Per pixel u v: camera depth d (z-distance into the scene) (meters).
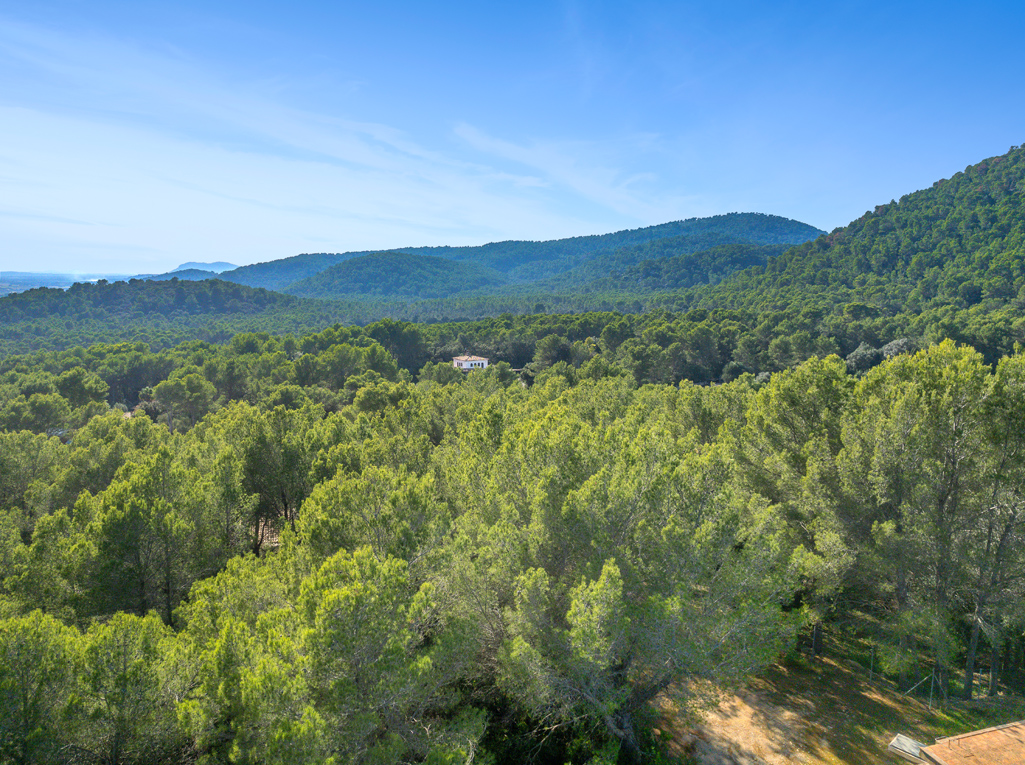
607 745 15.64
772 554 14.95
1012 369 17.22
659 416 32.94
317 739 9.77
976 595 18.50
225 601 14.34
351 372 87.00
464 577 15.16
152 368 94.25
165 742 11.79
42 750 10.80
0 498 31.42
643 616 14.58
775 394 23.53
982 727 17.70
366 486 18.16
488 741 15.54
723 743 17.22
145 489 20.64
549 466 17.92
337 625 11.16
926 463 18.33
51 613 18.27
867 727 17.88
